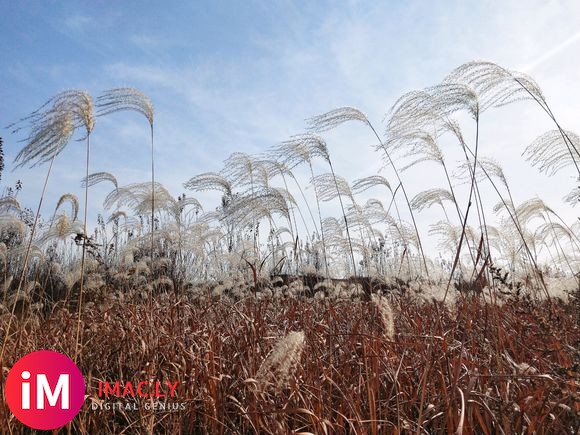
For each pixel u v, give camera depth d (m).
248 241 6.77
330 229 8.02
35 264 7.16
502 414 2.70
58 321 5.83
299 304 6.11
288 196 6.41
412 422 2.89
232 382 3.63
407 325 4.58
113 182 7.43
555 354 3.51
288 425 3.08
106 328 5.04
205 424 3.35
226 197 6.72
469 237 6.02
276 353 2.35
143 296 6.79
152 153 7.00
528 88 4.68
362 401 3.34
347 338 4.07
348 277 8.05
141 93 6.41
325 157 6.29
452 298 3.81
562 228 6.95
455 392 2.76
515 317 4.25
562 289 4.58
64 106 4.63
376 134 5.39
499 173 5.96
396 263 7.83
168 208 8.12
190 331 4.74
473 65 4.76
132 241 7.89
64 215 6.38
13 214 6.49
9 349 4.46
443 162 5.19
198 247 8.16
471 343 3.75
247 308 5.21
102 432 3.58
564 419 2.88
